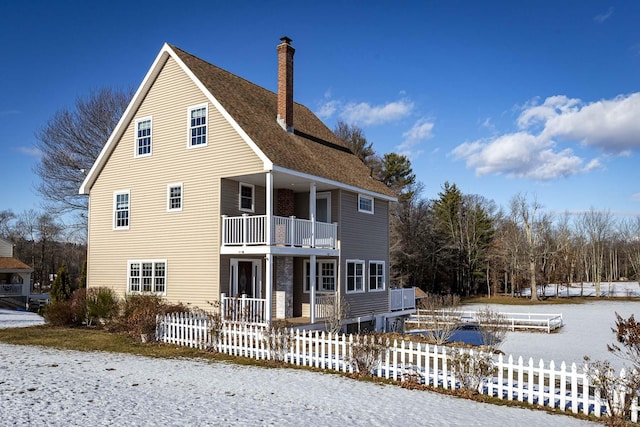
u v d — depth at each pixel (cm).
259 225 1991
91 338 1994
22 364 1484
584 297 6038
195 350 1741
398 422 959
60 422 905
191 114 2214
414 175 5969
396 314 2808
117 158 2442
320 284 2441
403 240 5575
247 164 2019
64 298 3291
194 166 2178
